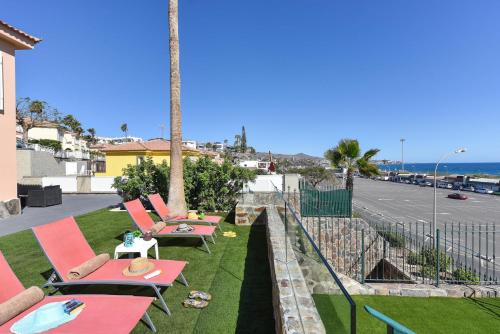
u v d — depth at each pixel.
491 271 11.23
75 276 3.83
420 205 32.44
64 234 4.35
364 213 26.19
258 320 3.71
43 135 42.97
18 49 11.64
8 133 11.06
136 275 3.92
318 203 11.80
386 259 10.70
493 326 5.30
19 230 8.58
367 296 6.59
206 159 12.21
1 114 10.77
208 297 4.21
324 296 2.40
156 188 12.15
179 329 3.49
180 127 10.20
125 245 5.11
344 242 11.27
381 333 5.07
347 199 12.27
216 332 3.44
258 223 9.58
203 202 11.94
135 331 3.44
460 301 6.34
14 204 11.03
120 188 12.02
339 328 1.91
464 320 5.52
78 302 3.02
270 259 5.43
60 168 26.62
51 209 12.60
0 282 3.16
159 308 3.99
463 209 29.75
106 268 4.18
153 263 4.38
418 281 7.96
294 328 2.50
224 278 5.06
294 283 3.45
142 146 22.11
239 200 12.28
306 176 27.86
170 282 3.79
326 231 11.73
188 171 11.91
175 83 10.02
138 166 12.24
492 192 45.47
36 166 22.72
